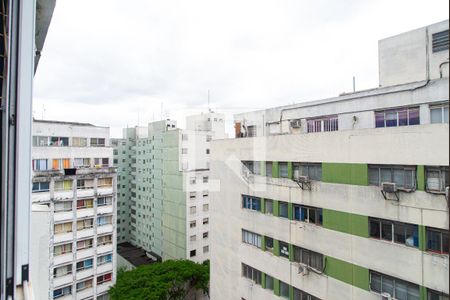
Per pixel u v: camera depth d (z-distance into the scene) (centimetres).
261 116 1126
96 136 1265
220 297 1177
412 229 636
